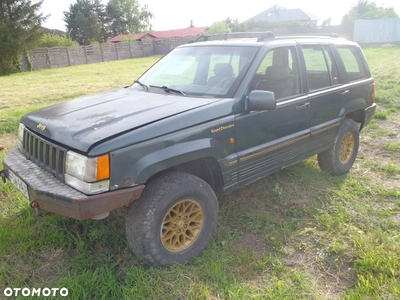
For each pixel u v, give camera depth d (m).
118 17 70.38
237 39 4.16
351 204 4.03
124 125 2.72
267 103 3.18
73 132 2.70
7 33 25.12
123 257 3.11
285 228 3.53
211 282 2.77
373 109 5.18
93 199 2.49
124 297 2.57
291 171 4.82
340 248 3.19
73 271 2.92
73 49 30.28
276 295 2.63
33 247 3.13
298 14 65.88
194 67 3.82
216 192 3.40
